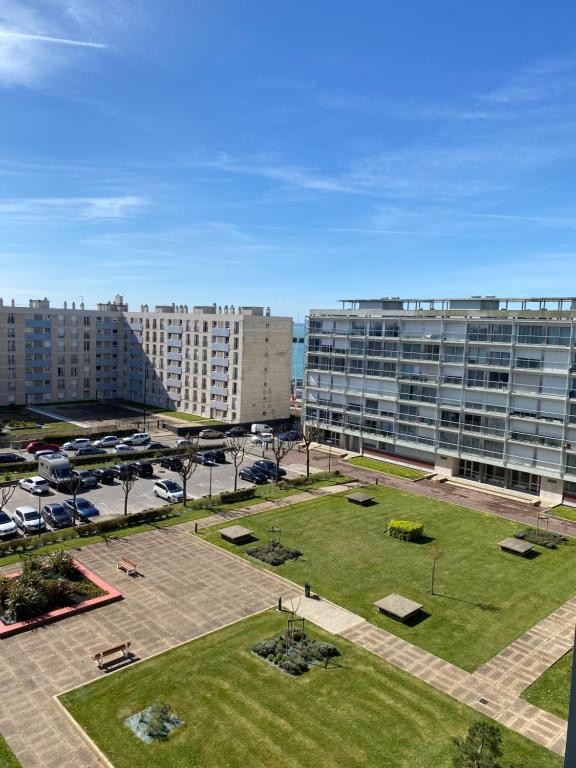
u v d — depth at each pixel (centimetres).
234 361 10031
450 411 7094
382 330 7812
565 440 6106
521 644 3344
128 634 3297
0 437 8238
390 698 2795
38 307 11694
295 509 5700
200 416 10819
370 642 3297
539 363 6253
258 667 3006
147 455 7725
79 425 9762
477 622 3572
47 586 3556
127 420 10356
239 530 4816
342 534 5038
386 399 7781
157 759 2356
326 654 3122
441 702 2784
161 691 2789
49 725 2553
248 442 9012
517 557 4647
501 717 2697
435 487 6750
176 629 3366
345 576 4169
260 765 2338
